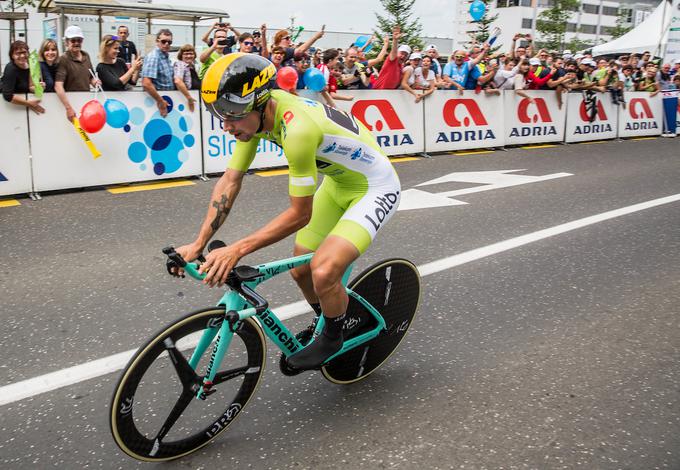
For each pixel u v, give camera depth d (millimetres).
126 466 2004
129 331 2943
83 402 2355
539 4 60594
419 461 2059
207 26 13914
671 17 18094
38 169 5379
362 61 8570
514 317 3238
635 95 11188
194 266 1903
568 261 4125
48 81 5430
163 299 3318
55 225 4570
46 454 2049
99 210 5000
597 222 5086
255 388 2186
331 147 2066
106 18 12633
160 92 5922
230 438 2172
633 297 3539
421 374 2646
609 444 2166
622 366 2738
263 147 6754
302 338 2402
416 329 3080
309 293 2387
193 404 2262
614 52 19562
